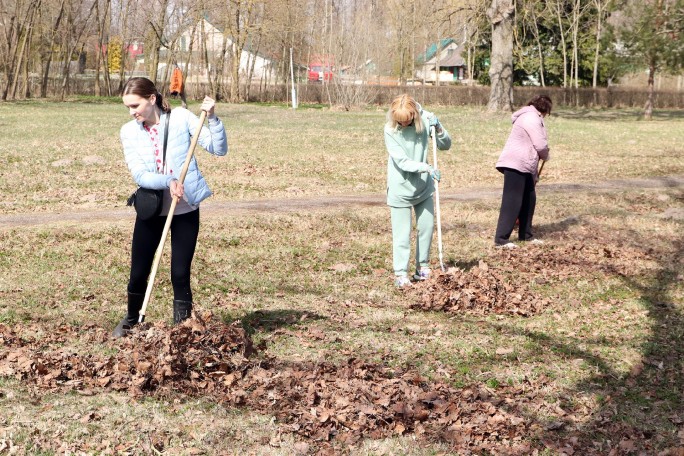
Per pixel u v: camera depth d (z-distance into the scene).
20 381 5.08
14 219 11.42
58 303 7.12
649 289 8.60
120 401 4.88
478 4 39.59
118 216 11.82
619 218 12.91
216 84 55.88
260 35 56.56
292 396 5.14
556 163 20.75
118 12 61.50
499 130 29.19
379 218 12.21
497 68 39.84
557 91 57.34
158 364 5.19
